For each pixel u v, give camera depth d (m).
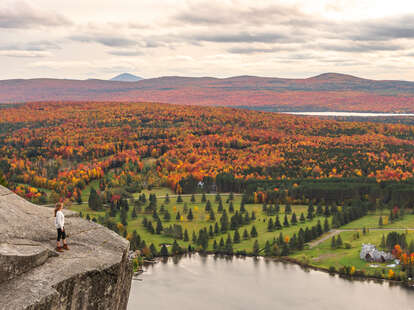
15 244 20.66
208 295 134.00
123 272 23.95
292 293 139.00
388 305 129.50
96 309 21.45
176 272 157.88
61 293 19.22
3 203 25.47
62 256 21.78
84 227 26.25
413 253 161.88
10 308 16.61
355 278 154.25
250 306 127.19
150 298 129.62
